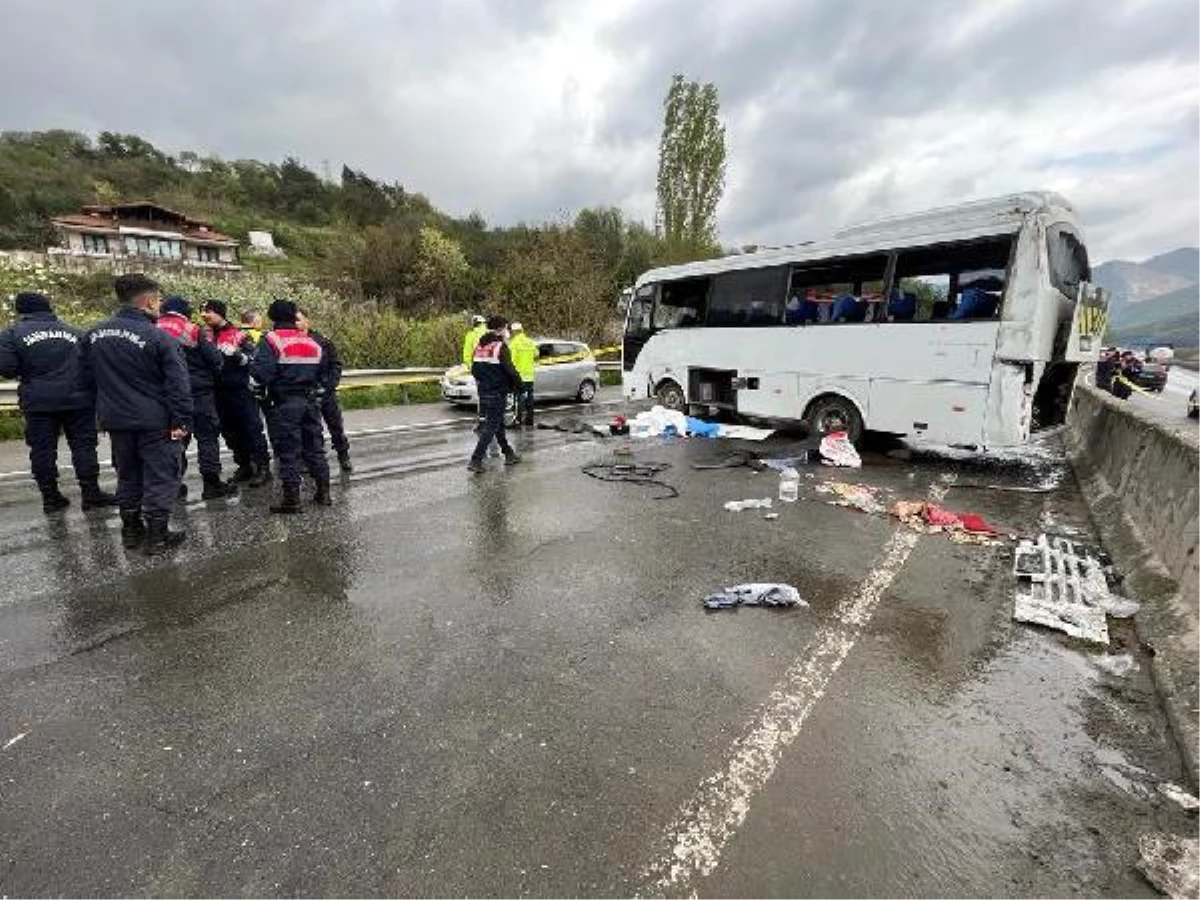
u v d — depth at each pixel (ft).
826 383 28.48
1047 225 22.17
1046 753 8.56
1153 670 10.53
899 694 9.91
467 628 12.00
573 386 48.91
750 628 12.07
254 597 13.39
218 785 7.86
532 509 20.11
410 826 7.16
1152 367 86.33
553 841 6.94
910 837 7.04
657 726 9.00
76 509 19.66
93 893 6.33
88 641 11.50
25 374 18.47
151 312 15.87
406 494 21.91
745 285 31.83
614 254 122.01
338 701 9.63
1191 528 13.25
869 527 18.38
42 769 8.20
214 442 20.99
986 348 23.22
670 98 87.66
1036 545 16.67
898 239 25.53
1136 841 7.06
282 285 82.99
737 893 6.30
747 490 22.62
